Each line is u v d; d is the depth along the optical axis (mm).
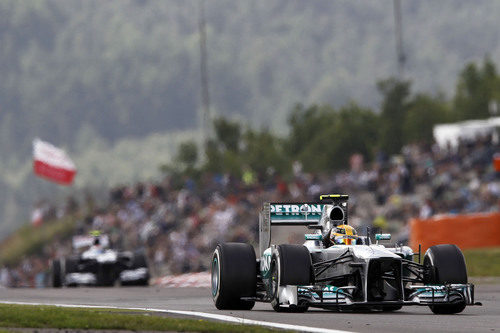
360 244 48875
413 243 107562
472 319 43875
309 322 42031
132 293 77062
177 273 148375
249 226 155500
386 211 146125
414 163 167500
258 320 43062
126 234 173625
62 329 39812
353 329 39094
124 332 38719
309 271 46656
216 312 48344
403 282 48188
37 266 185250
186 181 183500
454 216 107438
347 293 45906
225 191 174625
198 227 159250
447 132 195750
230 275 49656
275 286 47219
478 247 107312
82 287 96875
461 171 160250
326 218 50750
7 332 38094
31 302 64438
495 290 69438
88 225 184875
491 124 192250
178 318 42500
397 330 38906
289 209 52875
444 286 45781
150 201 180125
